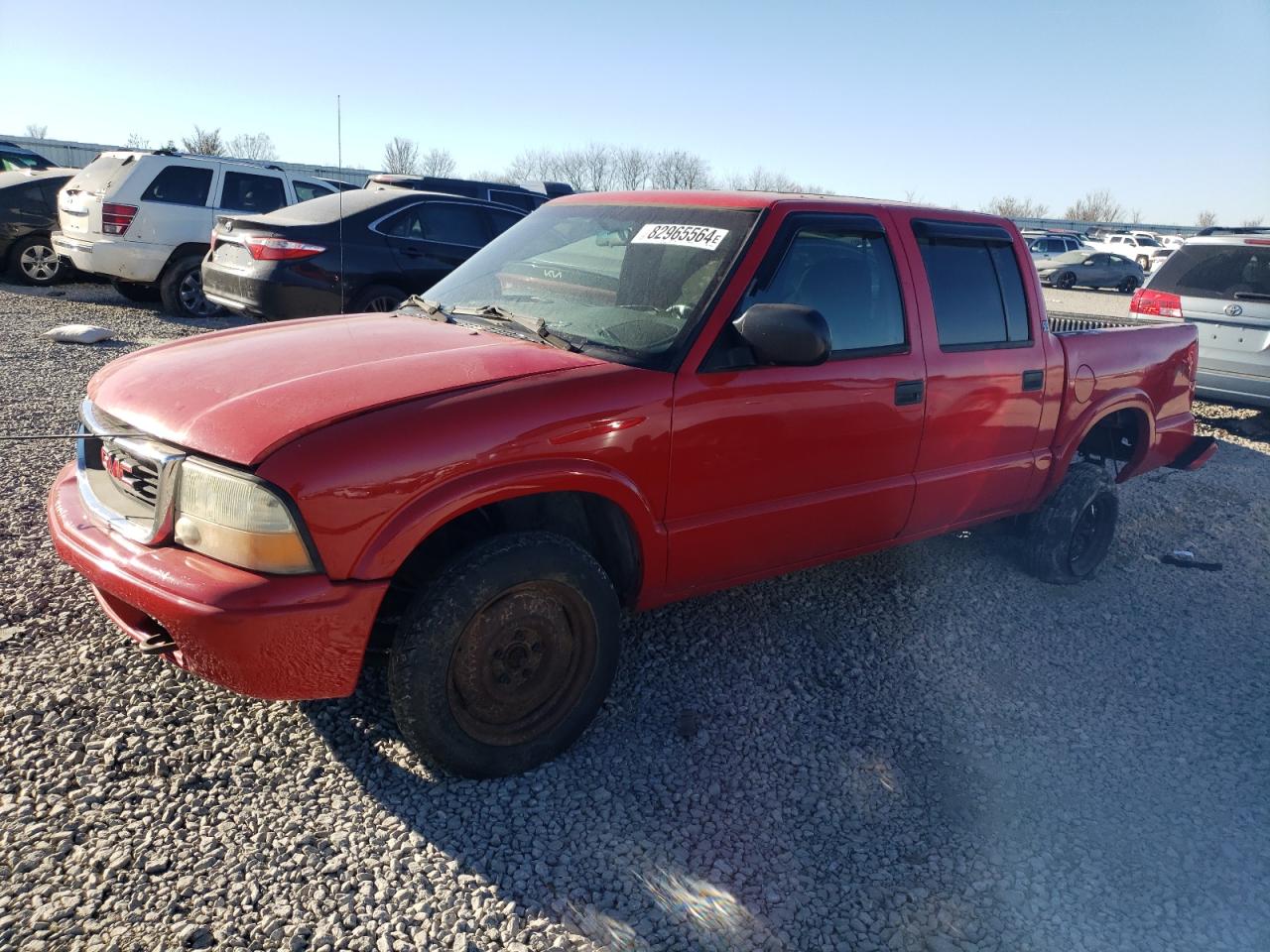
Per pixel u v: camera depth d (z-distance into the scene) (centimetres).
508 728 286
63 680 313
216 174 1107
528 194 1425
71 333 873
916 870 265
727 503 327
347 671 252
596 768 299
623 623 392
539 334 321
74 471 316
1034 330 438
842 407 348
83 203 1073
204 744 290
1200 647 427
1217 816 299
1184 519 616
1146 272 3231
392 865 248
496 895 241
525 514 307
